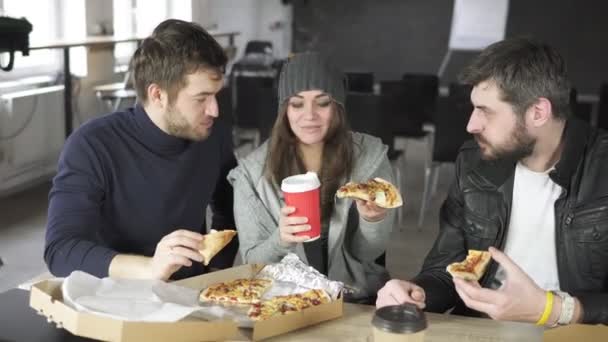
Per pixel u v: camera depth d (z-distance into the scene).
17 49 4.02
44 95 5.38
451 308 1.79
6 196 5.04
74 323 1.15
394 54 8.91
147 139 1.71
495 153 1.60
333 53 9.09
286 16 9.66
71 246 1.49
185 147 1.78
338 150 1.83
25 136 5.18
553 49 1.56
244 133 6.06
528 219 1.72
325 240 1.82
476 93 1.58
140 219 1.75
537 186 1.70
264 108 4.70
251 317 1.31
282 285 1.47
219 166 1.93
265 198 1.83
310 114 1.77
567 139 1.65
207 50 1.60
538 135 1.59
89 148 1.67
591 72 8.21
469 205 1.78
